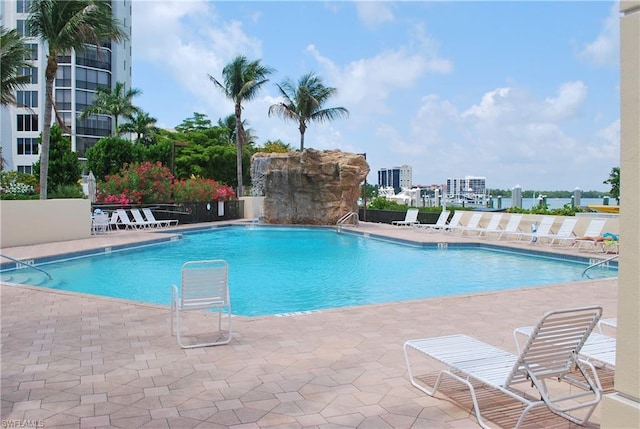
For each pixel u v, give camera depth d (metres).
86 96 47.91
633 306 2.18
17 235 15.17
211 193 27.88
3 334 5.98
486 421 3.74
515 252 15.45
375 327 6.35
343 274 12.45
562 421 3.77
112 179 25.00
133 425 3.63
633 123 2.17
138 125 49.28
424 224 22.61
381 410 3.92
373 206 28.39
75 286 10.92
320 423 3.68
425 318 6.82
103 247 15.17
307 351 5.37
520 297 8.22
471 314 7.05
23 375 4.62
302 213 25.66
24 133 46.47
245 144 51.84
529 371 3.56
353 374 4.69
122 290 10.55
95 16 18.72
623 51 2.22
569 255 13.75
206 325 6.43
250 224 25.55
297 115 34.38
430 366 4.91
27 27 18.78
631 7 2.19
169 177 26.67
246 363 4.98
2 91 21.06
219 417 3.77
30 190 24.19
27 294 8.34
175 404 4.00
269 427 3.61
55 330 6.16
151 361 5.02
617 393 2.30
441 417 3.80
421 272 12.71
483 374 3.76
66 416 3.77
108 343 5.62
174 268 13.24
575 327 3.58
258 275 12.32
